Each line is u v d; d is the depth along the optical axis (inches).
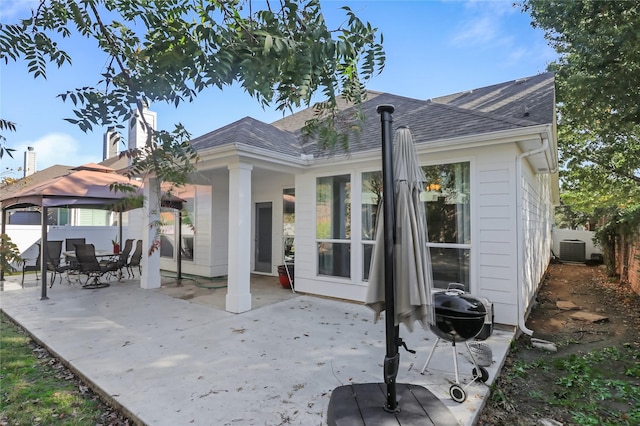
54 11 85.9
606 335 201.9
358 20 74.4
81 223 612.4
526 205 232.4
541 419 114.4
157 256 318.3
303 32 65.8
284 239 366.6
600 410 120.4
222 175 335.3
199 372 138.2
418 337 180.7
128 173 112.7
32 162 676.7
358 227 255.0
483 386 126.3
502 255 197.5
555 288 346.3
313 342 172.4
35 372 146.3
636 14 236.1
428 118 251.8
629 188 470.3
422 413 93.3
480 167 205.6
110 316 221.1
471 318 118.1
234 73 66.5
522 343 187.3
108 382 129.6
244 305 231.5
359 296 252.1
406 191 103.0
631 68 258.2
